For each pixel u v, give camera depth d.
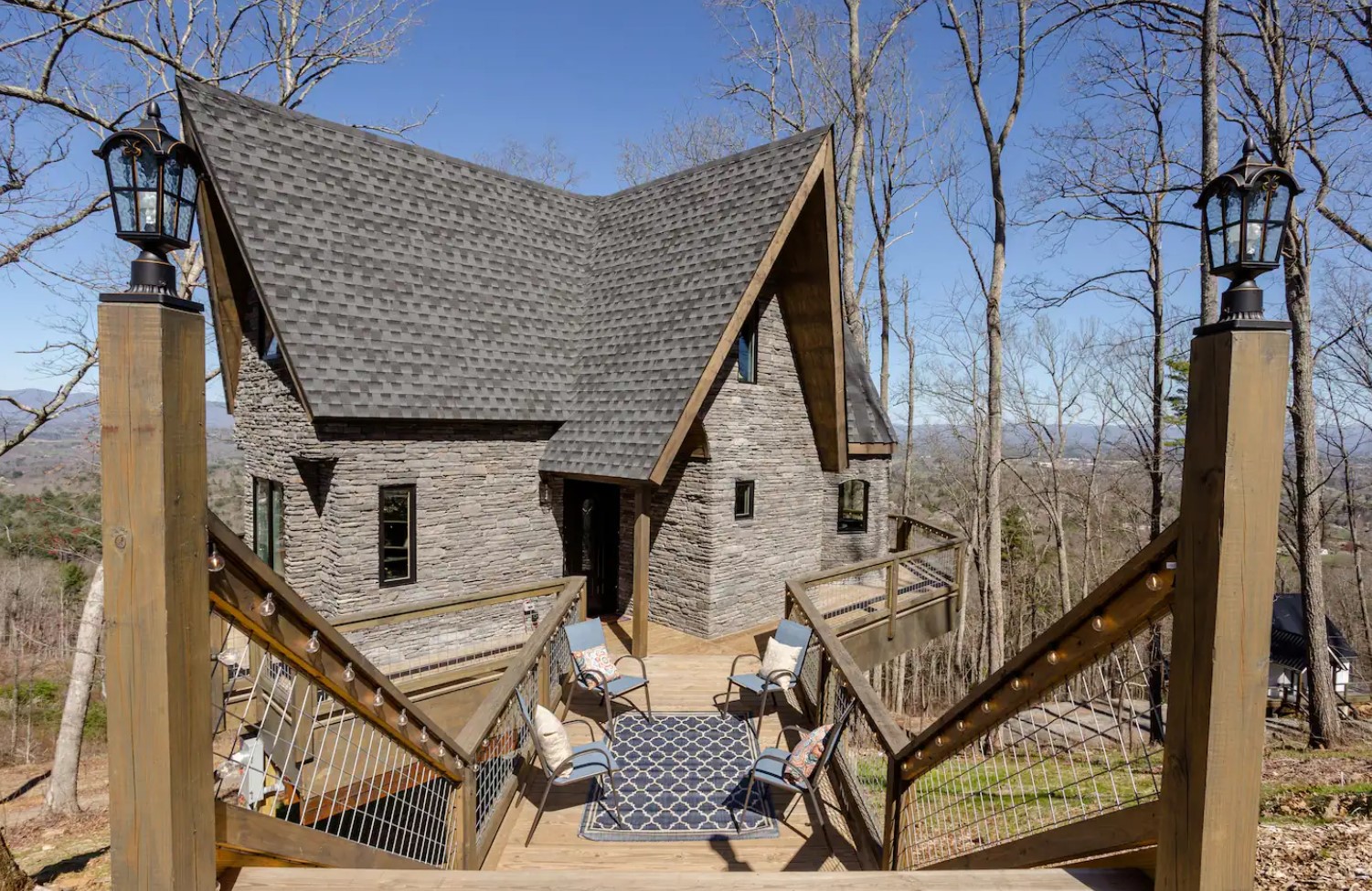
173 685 2.01
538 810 6.36
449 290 12.21
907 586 14.62
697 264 12.26
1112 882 2.47
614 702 9.23
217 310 12.05
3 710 24.75
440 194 13.38
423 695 9.08
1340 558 33.34
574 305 13.91
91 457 16.28
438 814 4.91
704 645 11.71
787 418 13.64
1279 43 16.23
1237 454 1.97
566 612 8.62
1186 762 2.12
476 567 11.52
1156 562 2.34
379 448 10.40
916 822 4.56
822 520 14.76
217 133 10.79
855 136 23.89
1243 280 2.07
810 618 8.13
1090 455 30.45
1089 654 2.81
